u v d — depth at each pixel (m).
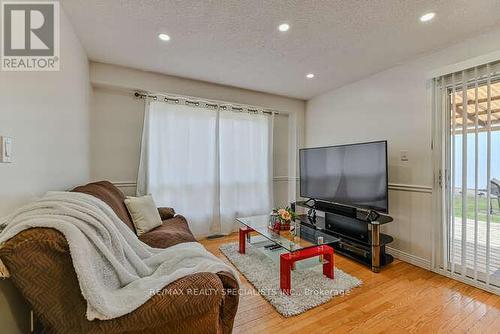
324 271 2.23
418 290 2.01
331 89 3.62
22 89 1.21
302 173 3.60
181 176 3.23
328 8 1.75
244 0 1.67
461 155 2.18
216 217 3.46
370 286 2.07
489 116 1.98
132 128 3.08
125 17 1.87
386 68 2.82
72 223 0.90
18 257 0.77
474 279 2.07
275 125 4.14
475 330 1.53
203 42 2.26
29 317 1.02
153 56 2.56
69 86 1.94
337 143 3.58
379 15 1.82
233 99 3.57
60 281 0.81
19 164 1.16
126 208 2.22
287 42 2.25
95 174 2.88
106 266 0.96
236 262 2.52
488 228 1.99
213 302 0.99
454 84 2.21
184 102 3.23
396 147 2.74
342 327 1.55
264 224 2.75
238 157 3.66
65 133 1.85
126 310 0.85
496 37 2.00
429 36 2.12
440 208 2.34
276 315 1.67
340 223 2.83
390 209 2.78
